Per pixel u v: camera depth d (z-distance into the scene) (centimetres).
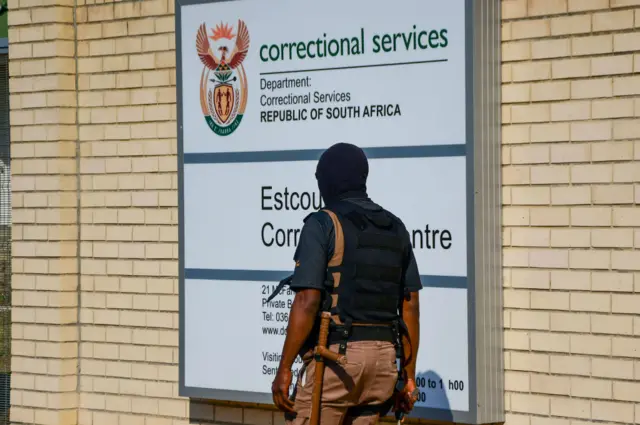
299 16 1650
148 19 1888
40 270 1978
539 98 1505
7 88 2103
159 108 1875
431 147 1530
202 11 1744
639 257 1423
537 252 1508
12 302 2012
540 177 1505
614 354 1444
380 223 1266
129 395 1909
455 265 1508
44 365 1973
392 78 1564
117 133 1925
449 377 1512
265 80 1684
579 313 1473
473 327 1494
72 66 1970
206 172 1739
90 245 1956
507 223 1535
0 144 2112
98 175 1948
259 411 1762
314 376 1233
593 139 1460
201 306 1741
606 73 1448
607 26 1448
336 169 1288
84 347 1964
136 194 1900
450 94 1514
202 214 1741
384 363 1241
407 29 1550
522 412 1523
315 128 1639
